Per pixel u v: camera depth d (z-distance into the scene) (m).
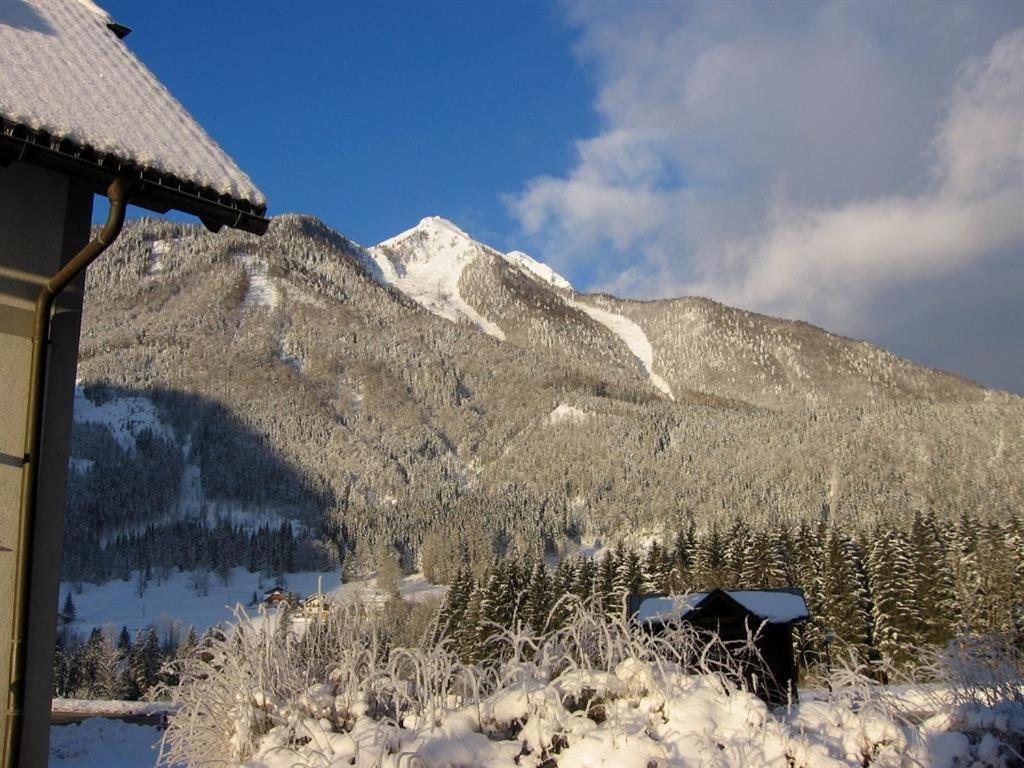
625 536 118.88
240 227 6.58
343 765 4.46
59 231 5.97
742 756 4.45
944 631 36.56
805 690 6.38
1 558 5.44
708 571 47.03
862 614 38.69
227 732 5.18
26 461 5.59
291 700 5.14
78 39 7.26
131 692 43.16
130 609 91.81
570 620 5.72
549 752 4.58
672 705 4.82
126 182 5.89
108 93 6.58
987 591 36.75
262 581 107.94
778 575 45.38
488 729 4.84
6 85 5.76
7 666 5.37
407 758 4.30
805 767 4.52
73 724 16.92
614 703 4.91
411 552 110.94
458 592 36.69
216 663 5.52
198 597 99.00
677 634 5.32
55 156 5.62
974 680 5.88
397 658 5.25
